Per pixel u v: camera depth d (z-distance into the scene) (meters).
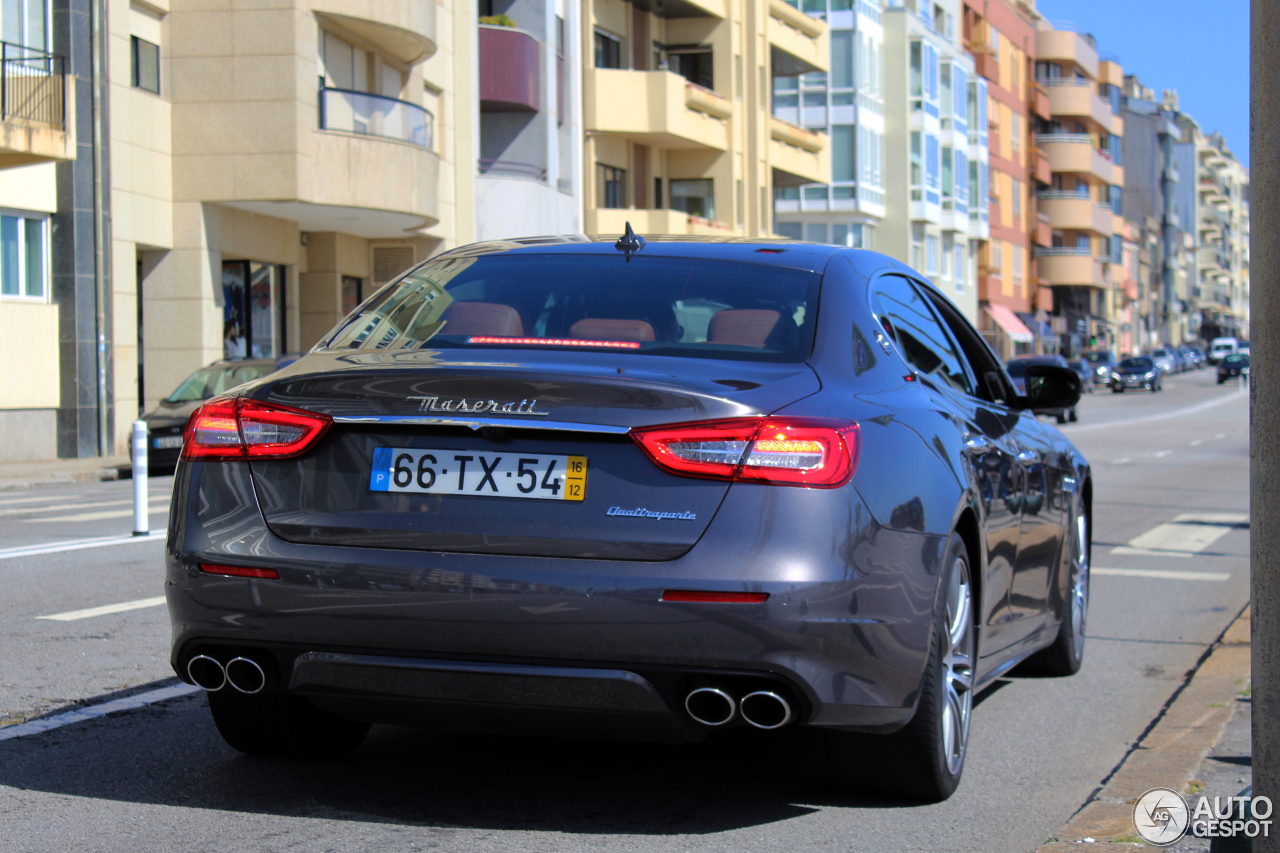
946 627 4.23
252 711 4.63
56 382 24.47
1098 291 104.88
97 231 24.70
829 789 4.55
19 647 6.84
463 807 4.29
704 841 4.00
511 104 36.22
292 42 26.48
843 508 3.76
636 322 4.38
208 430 4.10
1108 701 6.15
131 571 9.66
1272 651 3.18
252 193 26.64
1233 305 191.00
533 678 3.72
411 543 3.81
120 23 25.33
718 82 44.91
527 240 5.18
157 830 4.04
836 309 4.47
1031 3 90.69
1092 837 4.05
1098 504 16.23
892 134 62.94
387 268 33.75
